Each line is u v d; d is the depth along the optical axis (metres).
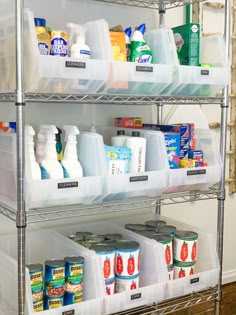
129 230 1.93
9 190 1.57
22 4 1.39
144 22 2.15
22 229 1.46
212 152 1.96
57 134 1.68
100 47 1.61
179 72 1.73
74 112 2.03
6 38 1.54
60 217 1.69
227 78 1.87
